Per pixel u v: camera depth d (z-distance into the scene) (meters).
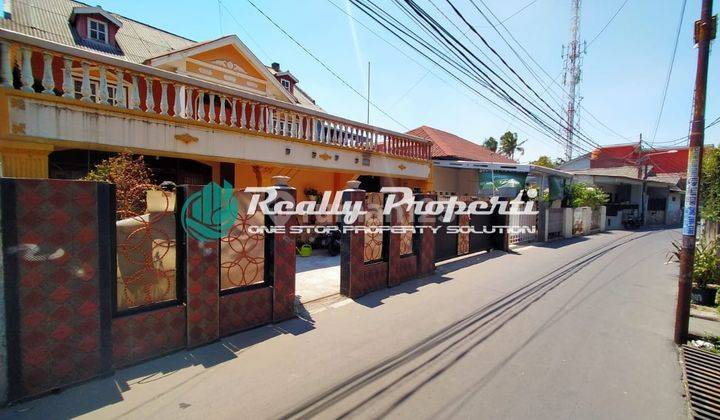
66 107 5.52
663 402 3.21
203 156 7.23
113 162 5.50
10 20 9.88
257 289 4.65
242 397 3.08
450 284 7.22
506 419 2.85
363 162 10.92
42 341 2.99
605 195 21.06
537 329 4.87
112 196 3.39
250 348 4.06
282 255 4.88
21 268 2.88
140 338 3.60
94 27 11.01
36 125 5.27
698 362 4.05
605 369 3.80
